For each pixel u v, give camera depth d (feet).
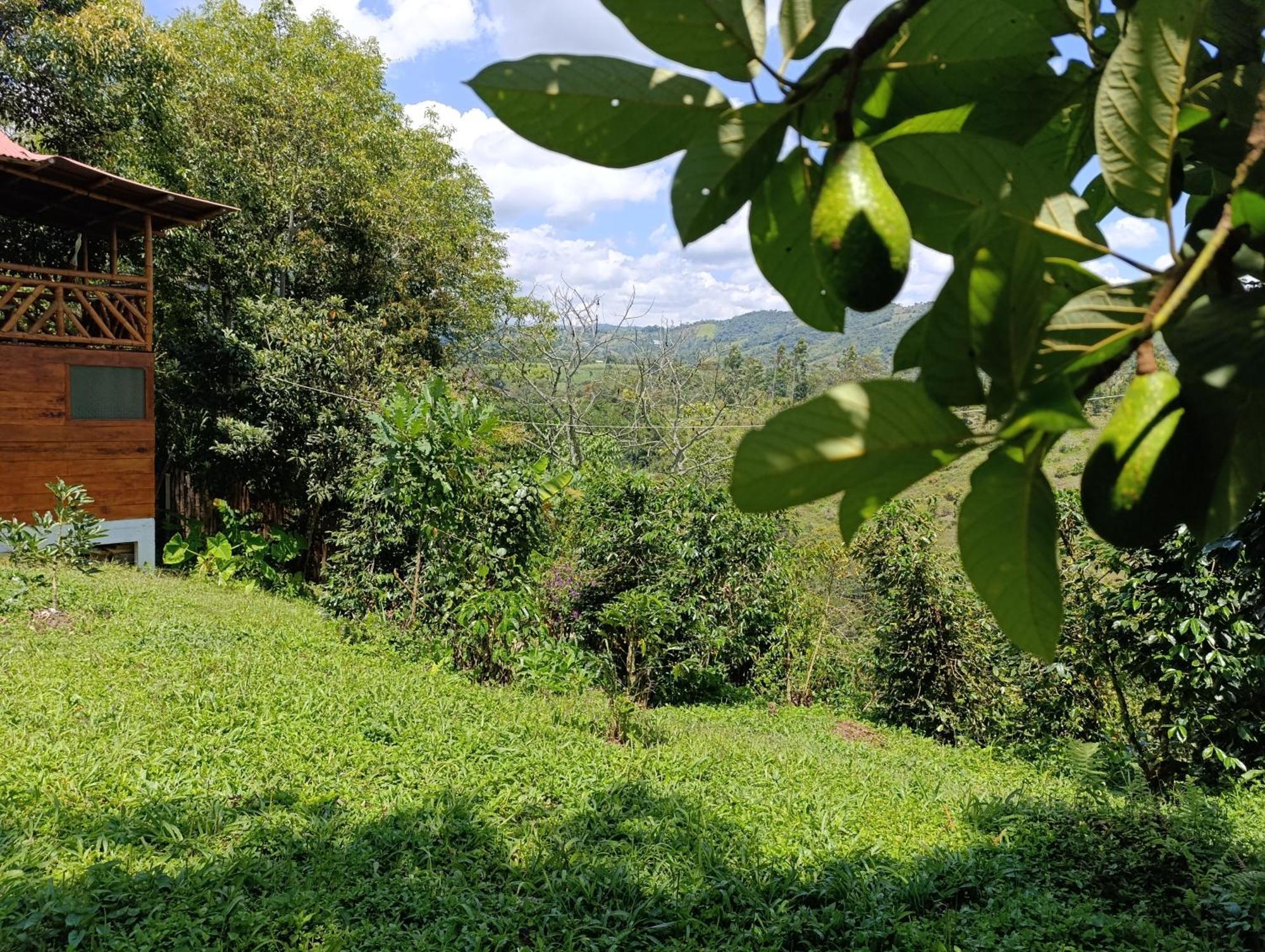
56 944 11.96
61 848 14.28
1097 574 27.43
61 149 46.26
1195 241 2.02
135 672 23.36
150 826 15.26
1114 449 1.64
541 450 61.67
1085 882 16.38
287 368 50.08
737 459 1.30
